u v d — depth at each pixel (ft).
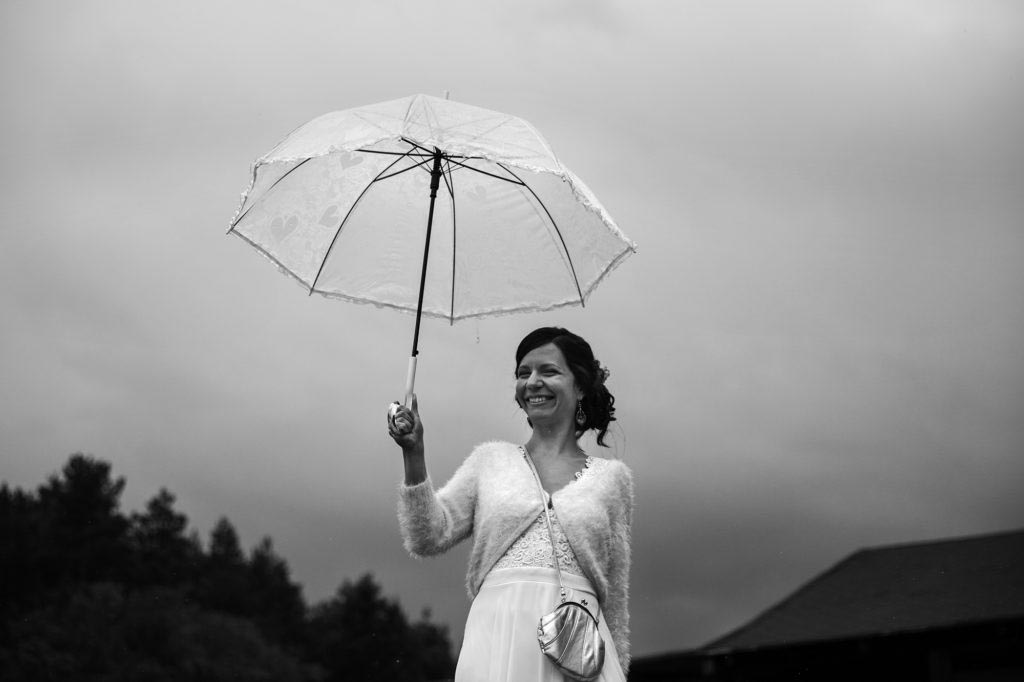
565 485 11.36
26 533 150.00
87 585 151.12
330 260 13.16
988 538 86.38
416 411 10.96
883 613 75.15
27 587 147.02
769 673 72.28
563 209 13.25
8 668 134.41
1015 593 73.56
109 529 162.30
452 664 191.52
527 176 13.33
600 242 12.94
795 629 75.15
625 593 11.27
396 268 13.33
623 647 11.16
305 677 168.25
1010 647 66.95
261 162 11.06
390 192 13.51
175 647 148.25
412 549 10.89
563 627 10.42
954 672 68.18
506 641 10.66
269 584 180.04
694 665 73.00
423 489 10.78
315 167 13.25
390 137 10.75
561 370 11.81
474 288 13.41
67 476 162.91
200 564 172.45
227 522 179.11
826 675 70.95
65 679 135.95
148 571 162.61
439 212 13.50
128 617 147.02
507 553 11.00
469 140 10.90
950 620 70.44
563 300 13.26
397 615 191.01
